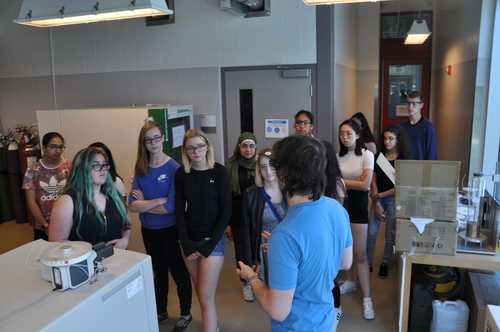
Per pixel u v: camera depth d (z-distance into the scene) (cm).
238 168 319
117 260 150
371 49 719
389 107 754
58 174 310
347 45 562
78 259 128
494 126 378
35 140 503
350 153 305
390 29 731
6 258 157
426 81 729
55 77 534
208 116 473
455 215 235
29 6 287
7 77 559
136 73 495
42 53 534
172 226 274
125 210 238
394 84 745
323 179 136
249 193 262
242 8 429
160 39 477
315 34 418
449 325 255
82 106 529
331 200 148
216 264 249
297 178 134
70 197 213
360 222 288
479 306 238
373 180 347
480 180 253
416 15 711
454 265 239
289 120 442
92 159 215
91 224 217
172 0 460
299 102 435
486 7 367
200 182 250
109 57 503
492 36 368
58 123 393
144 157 274
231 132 468
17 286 133
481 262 233
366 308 294
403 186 241
